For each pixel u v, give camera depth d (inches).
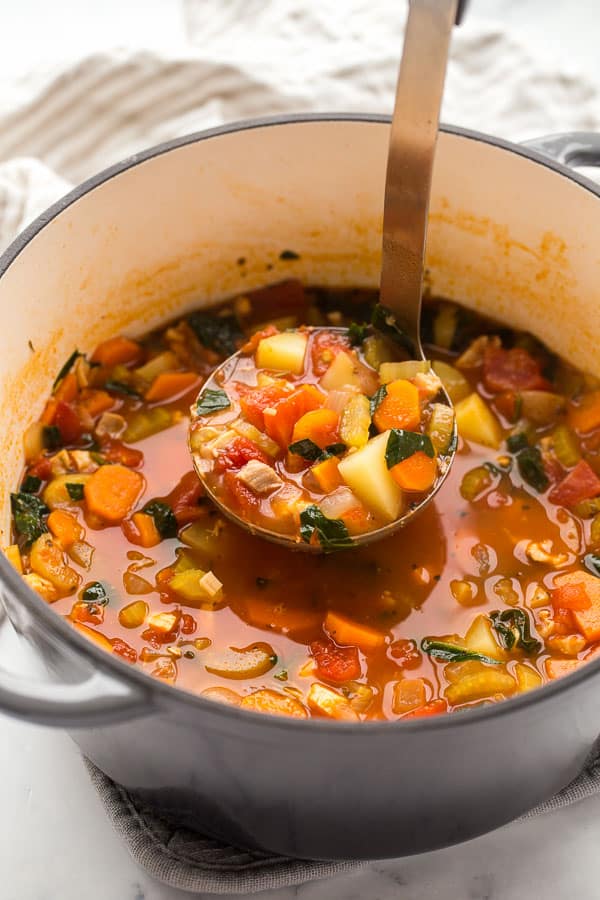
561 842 24.1
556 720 21.1
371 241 28.8
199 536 25.5
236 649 24.4
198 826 23.4
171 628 24.4
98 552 25.5
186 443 27.0
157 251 27.9
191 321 28.9
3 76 34.4
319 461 24.8
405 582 25.0
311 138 27.3
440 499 26.1
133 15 36.6
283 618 24.7
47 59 33.1
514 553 25.5
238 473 24.6
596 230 26.4
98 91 32.8
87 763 24.5
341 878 23.9
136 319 28.5
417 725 20.1
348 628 24.4
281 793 21.4
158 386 27.5
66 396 27.4
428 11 22.6
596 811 24.4
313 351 26.6
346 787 21.0
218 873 23.4
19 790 24.7
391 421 25.0
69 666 21.3
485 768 21.3
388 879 23.9
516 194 27.0
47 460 26.5
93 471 26.4
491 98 34.0
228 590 25.0
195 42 35.0
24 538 25.6
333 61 33.6
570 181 26.1
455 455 26.6
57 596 25.1
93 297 27.5
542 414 27.3
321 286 29.5
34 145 32.9
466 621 24.7
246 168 27.5
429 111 23.4
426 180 24.0
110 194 26.5
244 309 29.1
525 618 24.6
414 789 21.2
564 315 27.9
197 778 21.7
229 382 26.4
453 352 28.6
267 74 33.1
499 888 23.8
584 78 33.9
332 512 24.4
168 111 33.2
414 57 23.0
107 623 24.7
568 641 24.3
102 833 24.3
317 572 25.1
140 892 23.8
